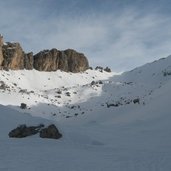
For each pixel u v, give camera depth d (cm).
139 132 6606
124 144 4878
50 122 5184
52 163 3056
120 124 8712
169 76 16475
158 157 3416
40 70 17162
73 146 4278
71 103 13188
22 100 11938
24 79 15612
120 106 11250
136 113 9681
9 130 5266
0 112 6116
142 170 2794
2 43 15812
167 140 5088
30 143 4222
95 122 9831
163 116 8275
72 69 18138
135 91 14275
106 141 5206
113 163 3103
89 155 3591
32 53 17162
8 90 12738
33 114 10950
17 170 2723
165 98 9862
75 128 6172
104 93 14138
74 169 2830
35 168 2822
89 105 12812
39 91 14462
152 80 16688
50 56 17525
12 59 15825
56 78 16875
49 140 4575
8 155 3344
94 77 18188
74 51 18575
